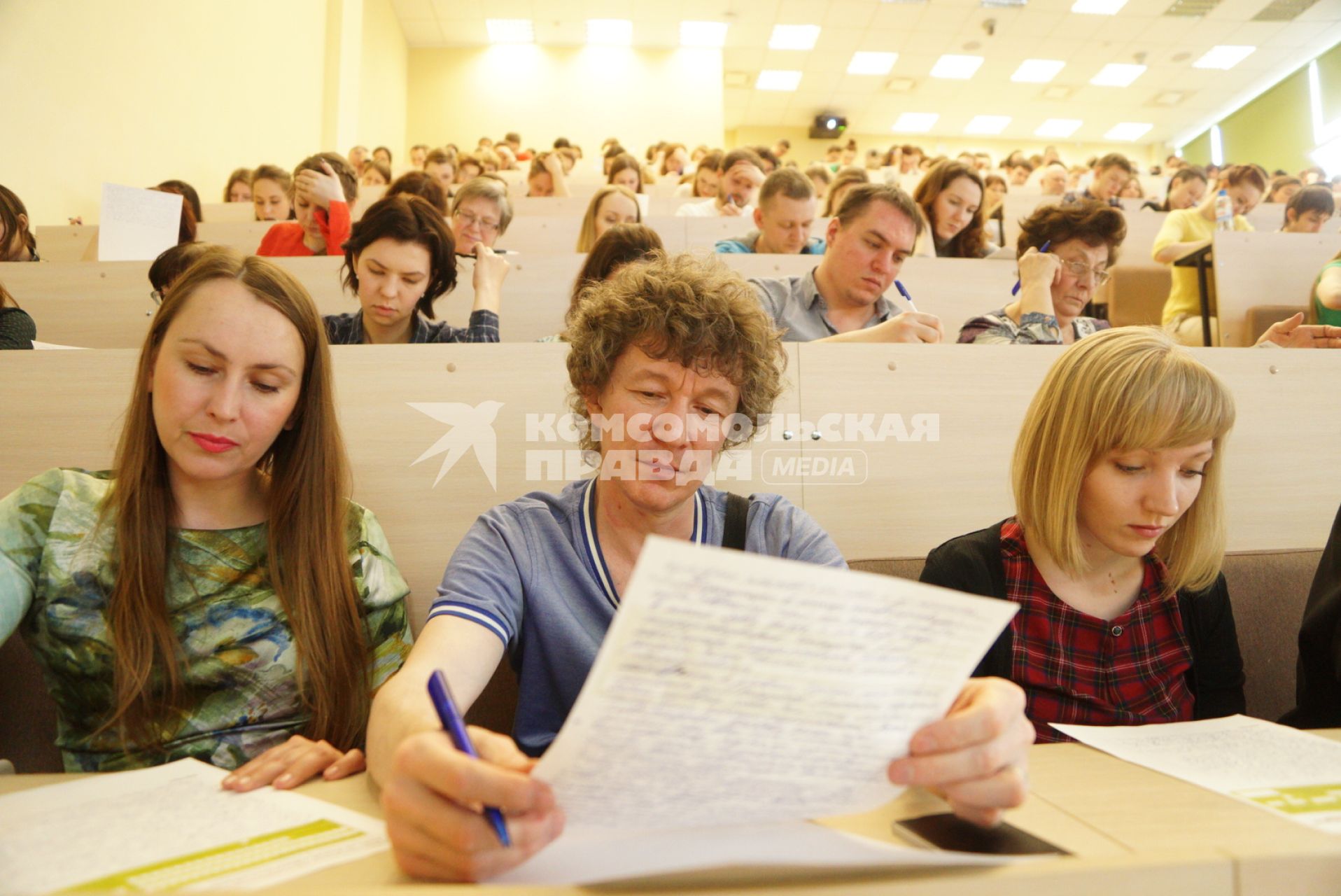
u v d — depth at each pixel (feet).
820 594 1.40
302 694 3.09
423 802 1.52
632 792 1.51
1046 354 4.49
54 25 11.73
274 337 3.00
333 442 3.30
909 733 1.64
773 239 9.11
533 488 4.05
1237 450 4.54
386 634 3.33
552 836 1.53
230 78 17.62
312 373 3.24
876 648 1.48
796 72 33.88
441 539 4.00
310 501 3.23
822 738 1.53
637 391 2.85
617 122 32.14
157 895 1.40
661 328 2.79
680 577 1.32
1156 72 33.19
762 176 12.71
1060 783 2.14
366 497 3.99
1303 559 4.09
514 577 3.00
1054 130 39.19
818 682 1.46
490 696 3.49
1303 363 4.65
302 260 7.93
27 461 3.91
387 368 4.06
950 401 4.40
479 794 1.48
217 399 2.89
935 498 4.35
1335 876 1.56
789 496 4.27
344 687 3.15
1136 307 11.94
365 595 3.28
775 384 3.13
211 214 15.08
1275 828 1.77
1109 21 29.25
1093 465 3.22
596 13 29.81
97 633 2.95
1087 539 3.41
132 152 13.85
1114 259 7.07
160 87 14.78
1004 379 4.45
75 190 12.29
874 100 36.35
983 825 1.77
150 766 2.94
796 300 7.23
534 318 8.42
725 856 1.49
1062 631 3.36
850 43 31.40
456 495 4.03
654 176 22.03
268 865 1.64
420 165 27.43
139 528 3.01
